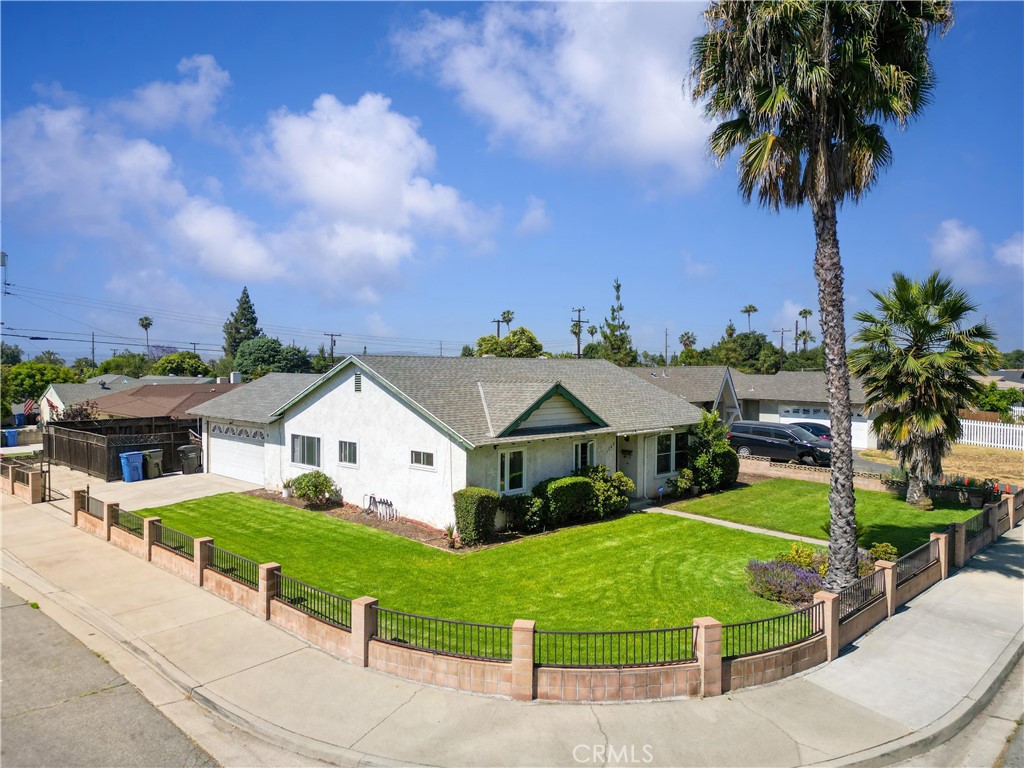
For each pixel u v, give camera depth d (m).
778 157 12.74
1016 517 20.28
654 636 10.91
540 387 19.58
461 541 16.66
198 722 8.44
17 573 14.46
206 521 19.25
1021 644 10.94
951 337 18.39
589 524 19.02
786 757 7.56
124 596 12.91
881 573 12.13
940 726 8.31
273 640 10.75
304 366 73.88
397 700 8.78
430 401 18.52
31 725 8.31
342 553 15.74
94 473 27.27
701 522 19.31
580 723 8.21
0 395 53.44
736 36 12.28
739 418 42.84
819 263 13.05
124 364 87.38
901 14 11.56
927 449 19.73
